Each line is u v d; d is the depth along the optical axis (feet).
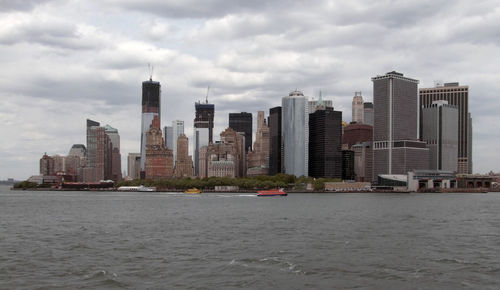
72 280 263.29
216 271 281.74
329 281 261.24
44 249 359.46
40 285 253.24
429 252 343.46
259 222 557.74
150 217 636.89
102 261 311.47
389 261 310.65
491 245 376.07
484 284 255.09
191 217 633.20
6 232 466.70
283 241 395.96
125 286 250.78
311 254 334.03
